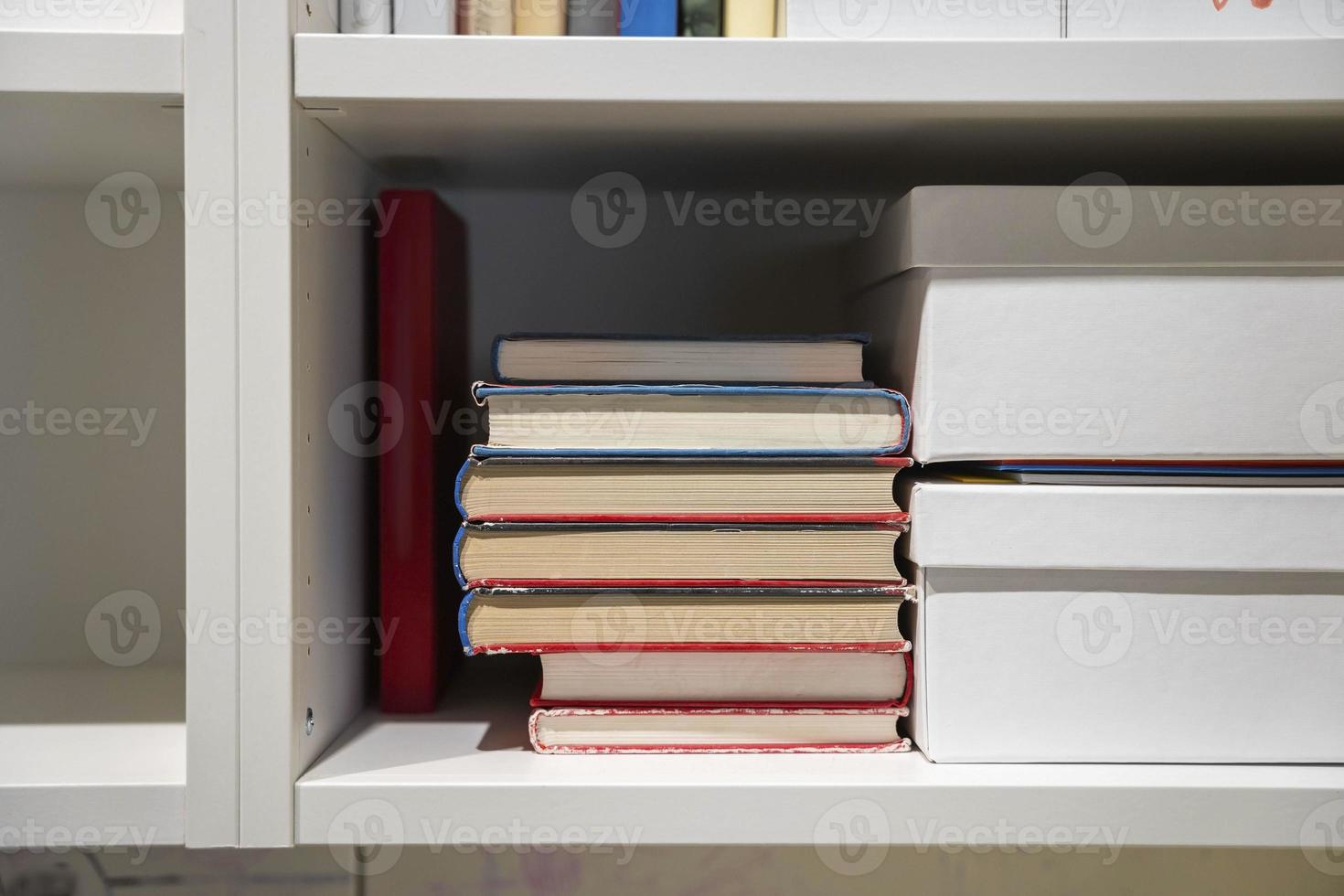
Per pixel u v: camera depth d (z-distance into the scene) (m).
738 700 0.49
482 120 0.48
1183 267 0.47
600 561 0.48
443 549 0.60
